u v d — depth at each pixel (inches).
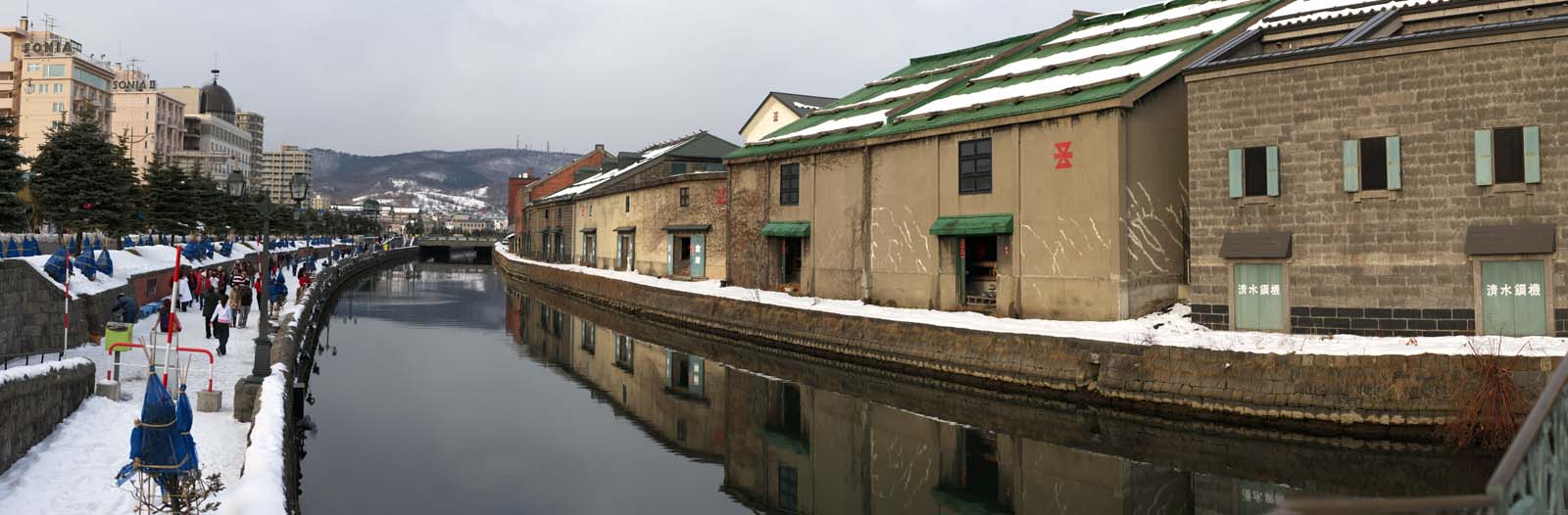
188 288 1138.0
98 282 914.1
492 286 2444.6
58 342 750.5
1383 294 715.4
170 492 373.7
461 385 962.7
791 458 673.0
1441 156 693.9
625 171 2305.6
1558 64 655.1
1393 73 710.5
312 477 598.9
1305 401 651.5
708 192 1651.1
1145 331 796.6
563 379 1002.7
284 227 3257.9
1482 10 838.5
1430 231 698.8
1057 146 927.0
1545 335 658.8
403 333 1396.4
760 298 1284.4
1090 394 766.5
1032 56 1235.2
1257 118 770.8
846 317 1048.2
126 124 4685.0
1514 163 668.7
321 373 1013.2
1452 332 690.8
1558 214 655.1
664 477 623.5
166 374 575.5
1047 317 935.7
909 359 943.0
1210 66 793.6
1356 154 724.0
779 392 908.6
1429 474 567.5
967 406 810.8
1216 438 677.9
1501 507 173.0
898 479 613.3
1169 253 906.1
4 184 1175.0
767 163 1382.9
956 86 1232.8
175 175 2050.9
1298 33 906.1
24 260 724.0
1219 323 793.6
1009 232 971.3
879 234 1158.3
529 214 3063.5
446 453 674.8
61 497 393.4
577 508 548.7
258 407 511.2
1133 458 636.1
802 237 1300.4
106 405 559.2
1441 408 610.9
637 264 1947.6
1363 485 551.8
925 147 1086.4
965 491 582.9
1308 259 747.4
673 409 842.2
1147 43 1033.5
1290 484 566.3
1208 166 797.2
